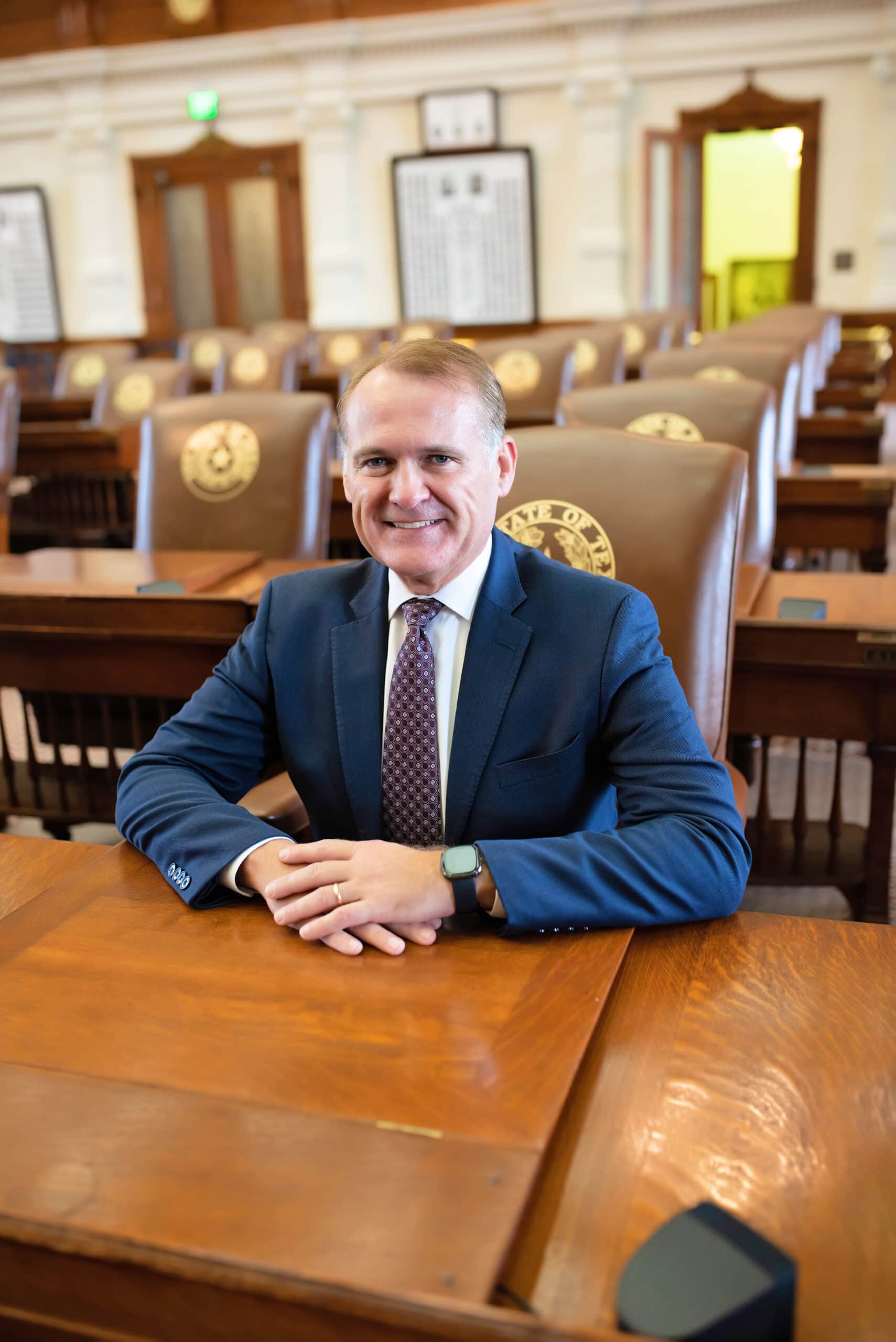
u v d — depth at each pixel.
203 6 11.10
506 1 10.47
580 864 1.06
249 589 2.23
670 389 2.53
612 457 1.75
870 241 10.47
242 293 12.21
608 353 5.68
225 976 0.99
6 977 1.00
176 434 2.86
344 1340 0.64
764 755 2.01
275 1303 0.65
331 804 1.37
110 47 11.57
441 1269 0.65
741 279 14.51
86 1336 0.70
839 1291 0.67
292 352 5.93
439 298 11.59
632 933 1.06
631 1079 0.85
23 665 2.27
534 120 10.90
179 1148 0.76
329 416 2.82
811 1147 0.78
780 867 2.02
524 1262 0.69
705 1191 0.74
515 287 11.35
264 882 1.12
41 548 5.83
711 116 10.56
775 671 1.90
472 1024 0.90
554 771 1.27
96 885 1.19
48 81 11.82
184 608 2.11
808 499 3.31
